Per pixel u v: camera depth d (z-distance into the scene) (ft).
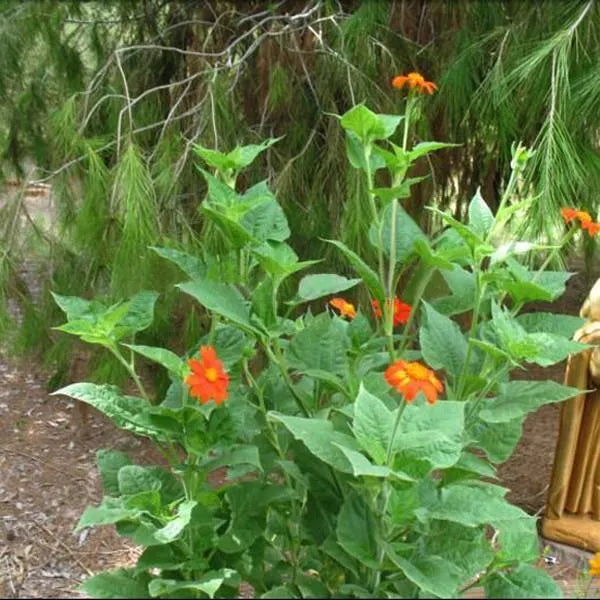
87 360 15.67
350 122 7.56
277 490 7.57
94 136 13.51
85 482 12.85
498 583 7.09
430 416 6.73
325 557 7.78
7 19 15.06
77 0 15.88
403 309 8.39
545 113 12.80
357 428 6.43
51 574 10.53
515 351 7.11
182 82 13.41
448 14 14.53
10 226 13.69
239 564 7.58
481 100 12.98
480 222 7.97
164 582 6.81
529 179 11.73
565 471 10.39
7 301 13.91
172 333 13.43
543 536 10.65
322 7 14.34
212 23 14.99
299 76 14.16
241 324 7.31
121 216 12.23
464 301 8.31
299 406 8.01
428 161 13.75
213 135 13.28
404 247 8.15
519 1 14.12
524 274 7.64
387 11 14.20
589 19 12.01
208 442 7.30
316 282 8.17
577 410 10.21
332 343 8.05
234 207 7.40
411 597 7.06
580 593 9.24
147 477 7.60
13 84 15.75
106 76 14.61
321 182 13.85
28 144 16.14
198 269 7.97
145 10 16.02
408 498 6.44
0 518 11.75
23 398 15.87
